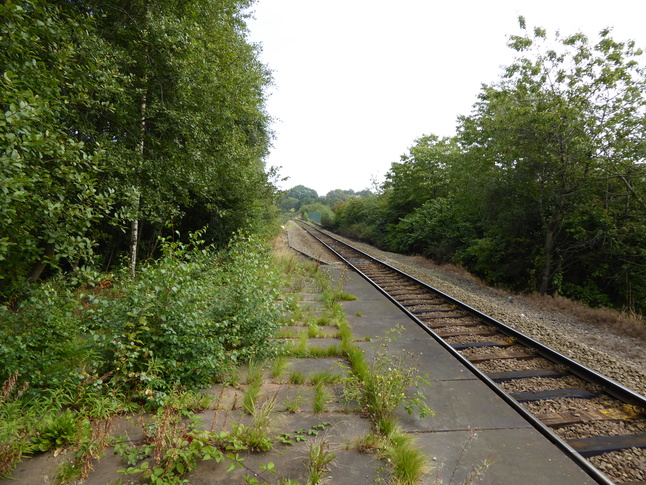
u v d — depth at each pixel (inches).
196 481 104.6
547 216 538.9
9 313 152.4
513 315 314.3
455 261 727.1
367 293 395.5
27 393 135.0
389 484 106.0
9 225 147.7
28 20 184.7
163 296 164.7
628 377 203.8
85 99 221.9
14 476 102.4
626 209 457.1
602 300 456.4
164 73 320.2
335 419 143.3
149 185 337.4
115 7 296.5
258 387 163.5
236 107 439.2
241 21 490.6
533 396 177.3
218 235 547.8
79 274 168.6
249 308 205.6
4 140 136.7
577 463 124.3
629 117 446.0
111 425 125.4
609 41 442.3
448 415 150.5
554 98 482.9
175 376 156.3
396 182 1165.7
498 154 558.6
